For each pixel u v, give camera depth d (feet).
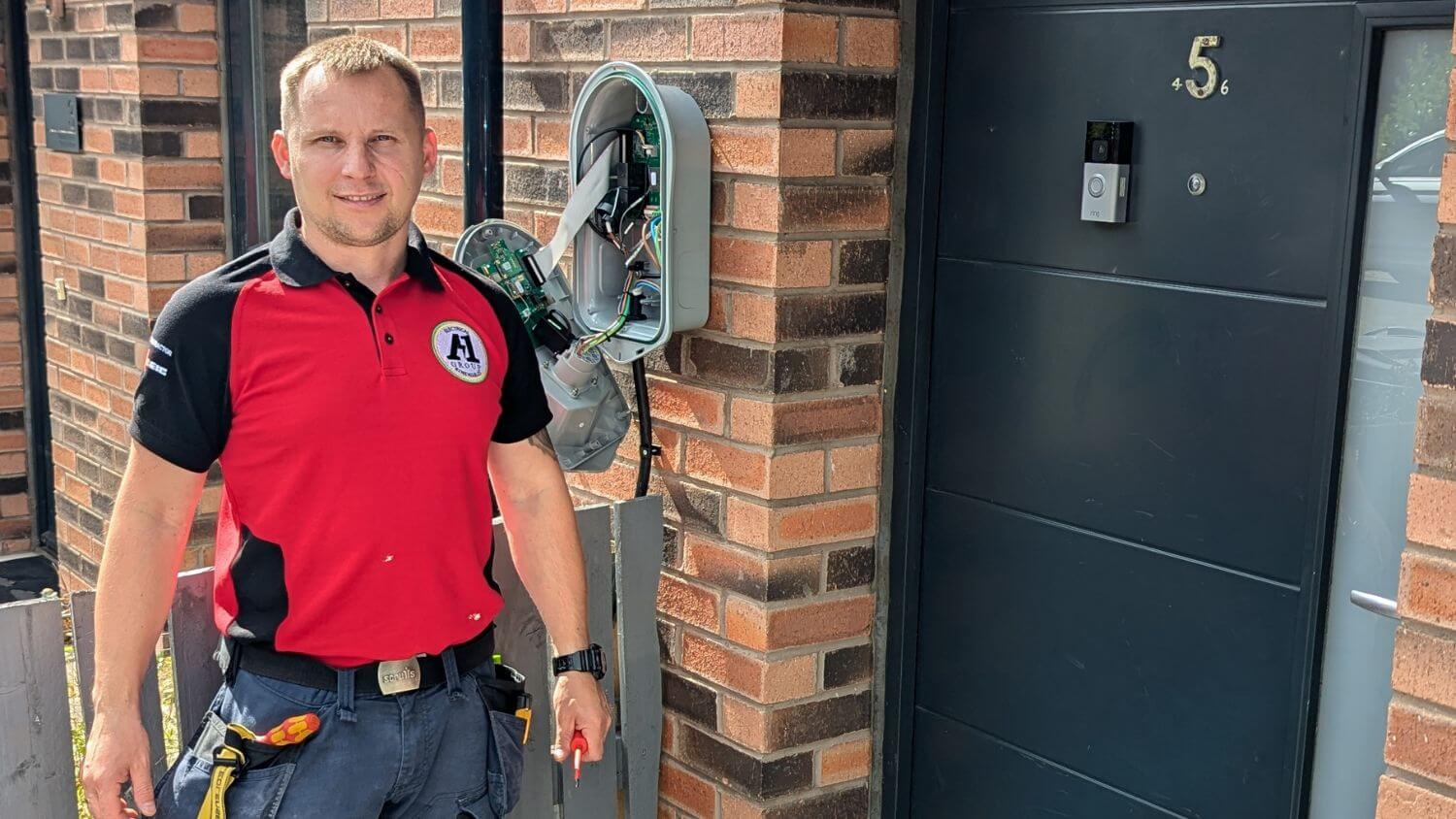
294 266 7.11
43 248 19.36
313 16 13.87
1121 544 9.11
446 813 7.63
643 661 10.23
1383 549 7.87
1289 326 8.11
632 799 10.41
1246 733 8.59
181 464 6.95
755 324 9.63
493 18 11.46
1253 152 8.17
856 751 10.62
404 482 7.17
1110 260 8.93
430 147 7.68
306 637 7.18
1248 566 8.46
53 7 17.90
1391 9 7.46
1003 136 9.39
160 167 16.61
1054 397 9.35
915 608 10.38
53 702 7.80
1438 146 7.44
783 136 9.28
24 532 22.35
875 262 9.95
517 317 7.94
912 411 10.11
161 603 7.02
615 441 10.46
